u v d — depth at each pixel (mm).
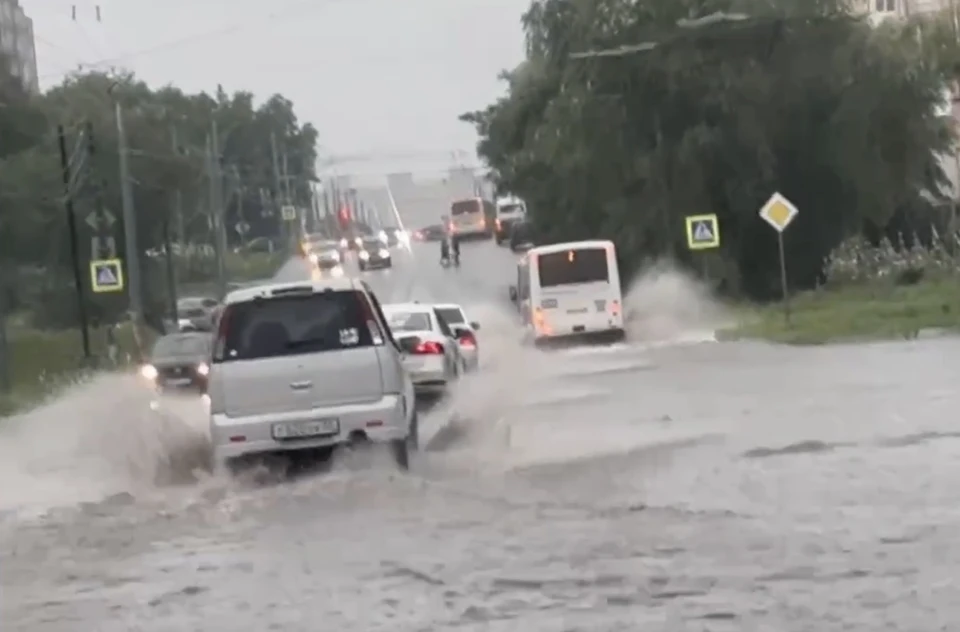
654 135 156000
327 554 31219
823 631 23047
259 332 43844
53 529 36344
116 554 32781
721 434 48031
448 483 40438
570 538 31375
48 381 116375
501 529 33000
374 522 34844
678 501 35344
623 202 157250
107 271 131875
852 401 55188
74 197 158250
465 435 53500
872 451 41812
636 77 154625
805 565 27594
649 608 24969
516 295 151250
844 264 143125
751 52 152750
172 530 35625
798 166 154000
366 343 43812
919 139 152375
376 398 43562
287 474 44062
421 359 65188
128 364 126938
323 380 43438
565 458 44688
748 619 23953
